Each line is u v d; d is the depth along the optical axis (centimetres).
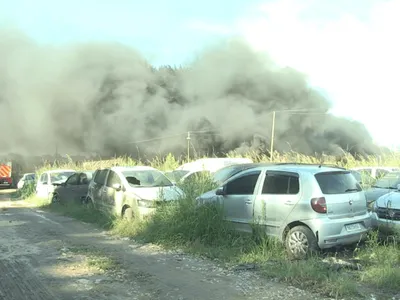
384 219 808
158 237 942
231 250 821
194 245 866
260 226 834
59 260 784
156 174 1270
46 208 1722
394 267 665
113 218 1177
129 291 602
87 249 880
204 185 1100
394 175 1188
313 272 647
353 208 795
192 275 683
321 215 758
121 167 1295
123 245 925
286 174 821
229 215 906
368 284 620
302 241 770
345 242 770
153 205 1070
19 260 786
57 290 607
